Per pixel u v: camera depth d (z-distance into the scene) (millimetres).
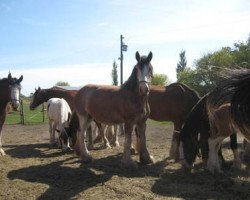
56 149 10344
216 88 2596
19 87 9789
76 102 8641
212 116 2732
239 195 5551
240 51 20719
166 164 7945
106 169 7504
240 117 2408
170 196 5527
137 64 7043
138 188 5977
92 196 5598
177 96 8344
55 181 6543
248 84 2426
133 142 11328
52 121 10969
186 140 7137
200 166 7629
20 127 18141
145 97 7500
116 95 7594
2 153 9336
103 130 10258
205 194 5617
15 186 6172
